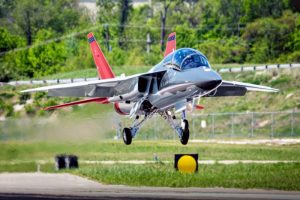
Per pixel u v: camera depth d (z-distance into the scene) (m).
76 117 146.25
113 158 137.50
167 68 113.12
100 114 145.38
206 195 93.62
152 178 107.62
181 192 96.75
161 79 114.19
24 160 131.38
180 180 105.00
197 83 106.31
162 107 117.00
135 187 102.38
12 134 142.88
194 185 102.56
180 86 109.12
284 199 90.12
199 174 110.38
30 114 170.25
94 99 127.94
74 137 142.75
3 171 122.81
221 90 124.19
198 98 110.12
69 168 123.81
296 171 112.06
